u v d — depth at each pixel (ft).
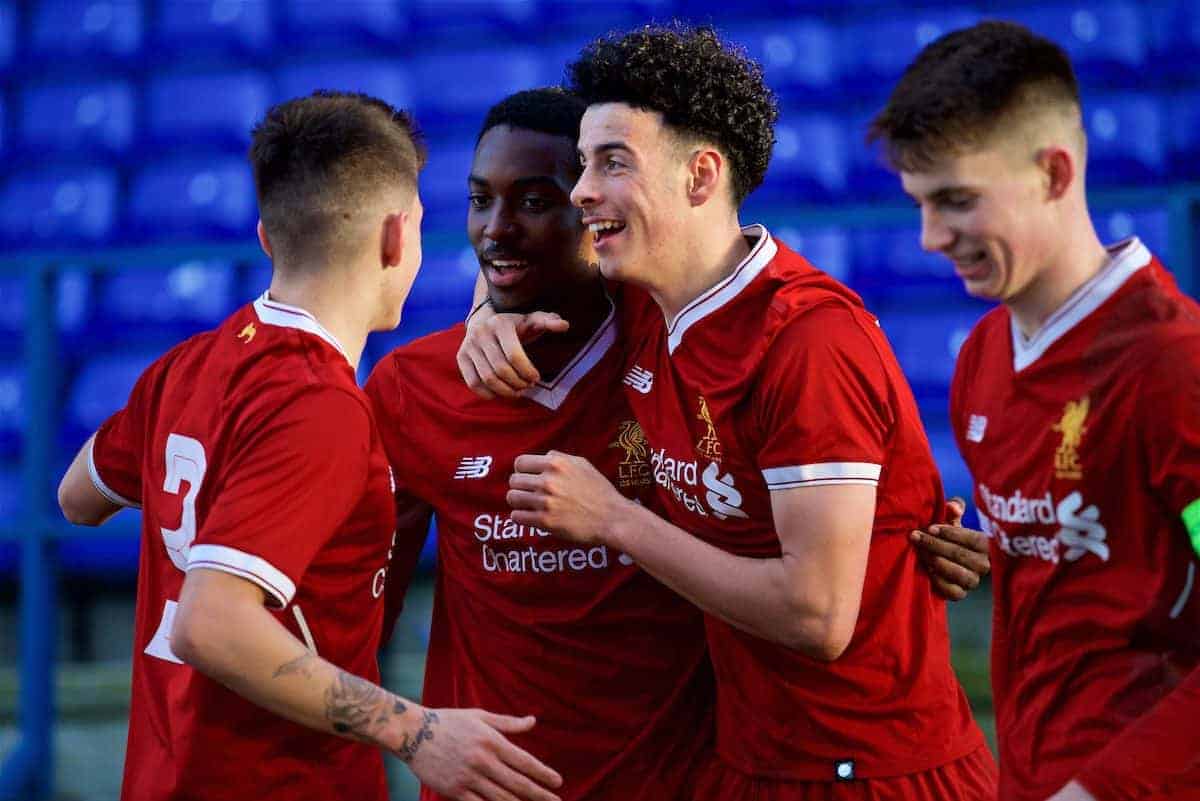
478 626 29.09
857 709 25.72
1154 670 20.62
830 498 23.61
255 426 22.56
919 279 70.38
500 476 28.45
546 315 27.30
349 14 82.58
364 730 22.21
